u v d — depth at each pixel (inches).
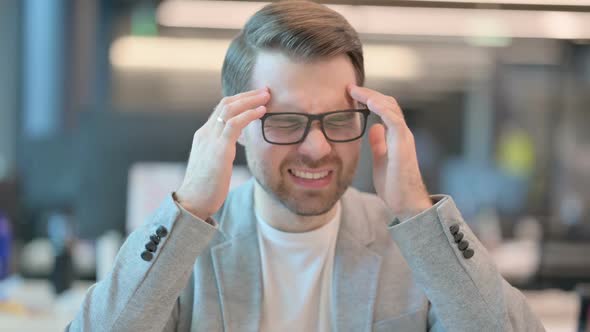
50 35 159.6
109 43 163.2
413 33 129.3
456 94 172.1
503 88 180.4
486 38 164.6
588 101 190.2
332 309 46.0
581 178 187.3
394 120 44.2
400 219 44.5
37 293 102.3
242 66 45.6
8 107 154.9
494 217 132.7
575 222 106.8
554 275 103.6
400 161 44.1
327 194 44.2
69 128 159.5
